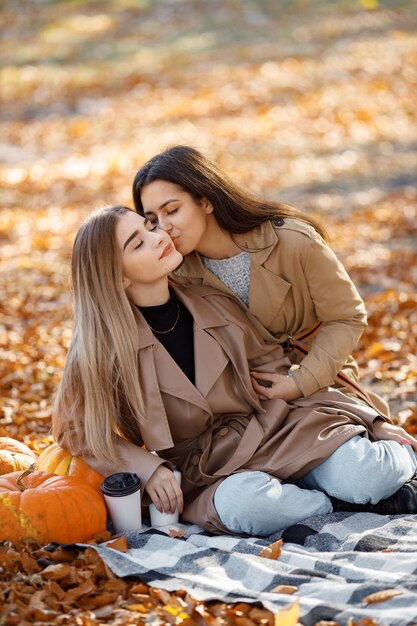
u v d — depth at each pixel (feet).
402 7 69.05
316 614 9.82
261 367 13.67
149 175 13.10
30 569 11.12
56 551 11.41
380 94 52.75
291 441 12.91
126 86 57.16
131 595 10.60
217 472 12.86
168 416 13.12
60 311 26.03
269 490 12.39
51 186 41.34
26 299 27.27
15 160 46.34
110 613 10.23
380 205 35.68
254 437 13.04
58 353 22.35
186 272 14.15
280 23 67.26
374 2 51.88
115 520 12.64
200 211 13.23
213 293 13.85
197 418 13.09
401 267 28.27
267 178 40.47
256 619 10.00
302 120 49.26
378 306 24.44
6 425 17.88
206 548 11.65
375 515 12.64
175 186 13.00
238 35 65.51
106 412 12.80
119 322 12.75
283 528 12.53
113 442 13.00
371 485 12.55
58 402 13.20
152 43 65.46
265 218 13.65
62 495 12.09
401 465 12.76
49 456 13.29
